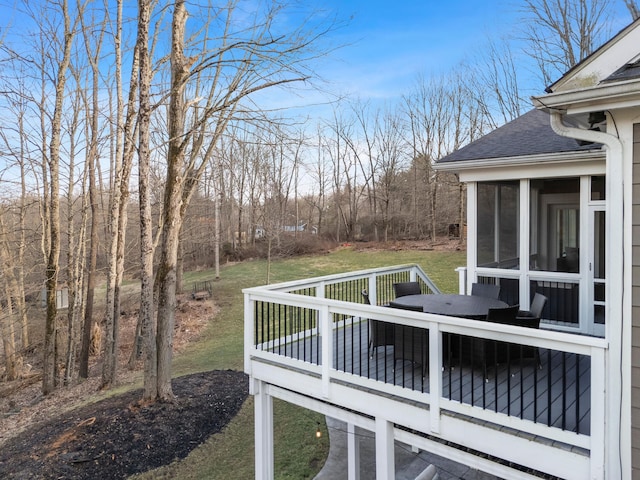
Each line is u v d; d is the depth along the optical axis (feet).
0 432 28.91
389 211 99.19
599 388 9.21
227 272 78.28
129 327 54.39
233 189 89.92
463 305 16.90
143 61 26.81
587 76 11.01
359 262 76.48
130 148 35.01
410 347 13.96
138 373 37.99
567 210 20.70
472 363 13.04
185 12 27.81
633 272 9.35
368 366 13.76
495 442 10.82
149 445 23.62
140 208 28.07
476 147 23.03
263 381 16.97
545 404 11.66
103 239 56.24
